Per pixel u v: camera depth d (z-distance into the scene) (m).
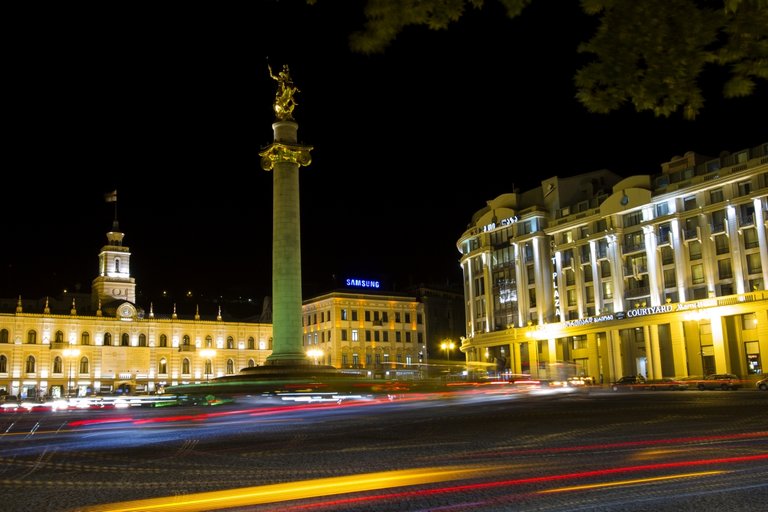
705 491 11.60
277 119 62.12
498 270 102.56
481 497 11.73
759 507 10.19
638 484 12.50
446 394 61.53
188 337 122.50
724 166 77.00
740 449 16.92
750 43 6.96
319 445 21.75
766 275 71.31
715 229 76.56
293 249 59.34
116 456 20.16
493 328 101.88
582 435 21.94
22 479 15.83
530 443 20.11
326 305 120.75
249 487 13.72
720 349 73.94
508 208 100.69
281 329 58.78
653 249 81.44
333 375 58.69
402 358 122.88
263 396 54.50
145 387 116.19
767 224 71.75
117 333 116.19
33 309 113.81
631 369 84.94
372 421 32.59
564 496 11.58
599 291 87.75
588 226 90.12
